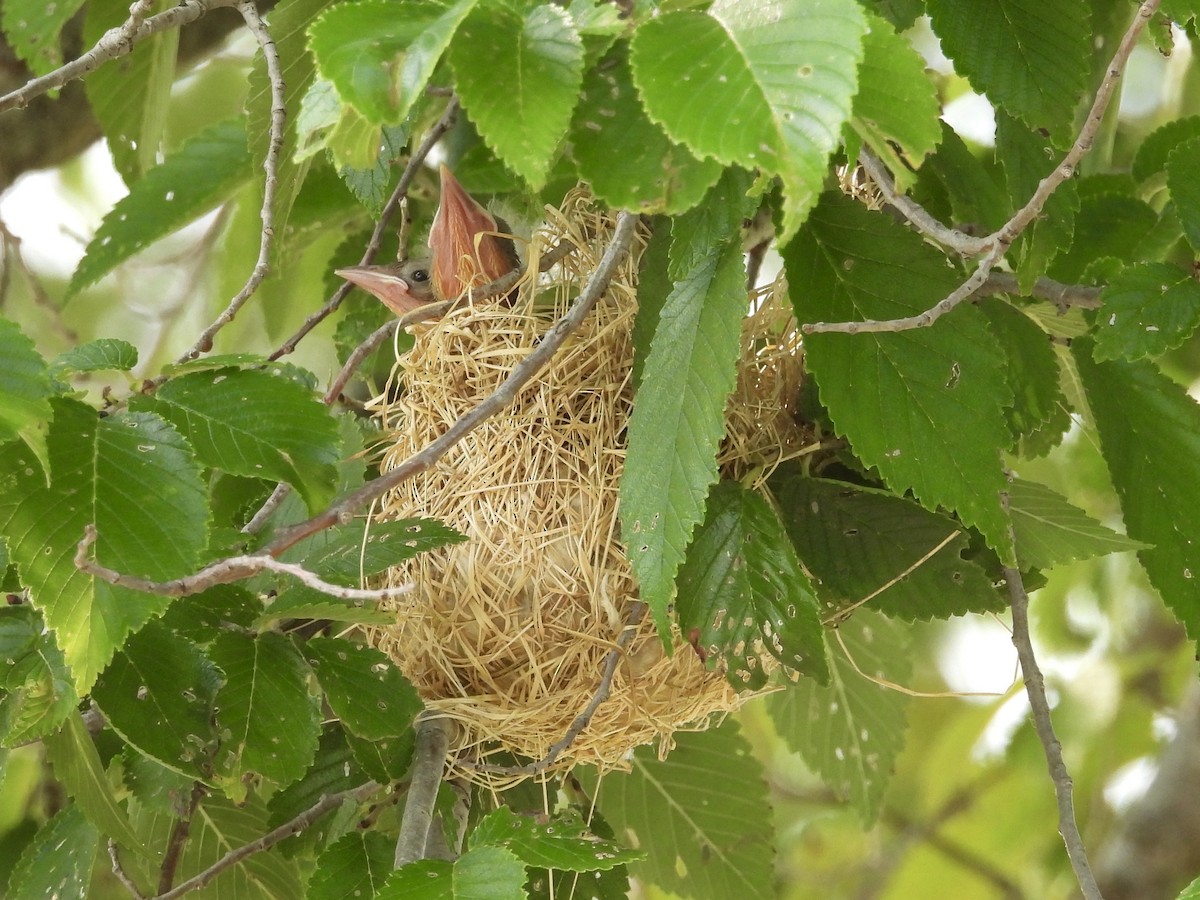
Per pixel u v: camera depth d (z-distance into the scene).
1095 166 4.46
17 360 2.38
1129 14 4.12
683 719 3.74
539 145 2.26
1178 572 3.40
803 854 7.31
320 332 6.27
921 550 3.59
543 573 3.58
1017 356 3.77
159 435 2.56
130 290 7.37
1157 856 6.02
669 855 4.57
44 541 2.45
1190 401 3.39
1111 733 6.36
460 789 3.70
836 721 4.83
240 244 5.68
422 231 4.81
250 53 6.63
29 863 3.63
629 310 3.69
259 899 4.22
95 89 4.64
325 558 3.34
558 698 3.56
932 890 6.60
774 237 4.02
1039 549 3.70
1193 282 3.04
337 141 2.37
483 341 3.74
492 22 2.32
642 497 2.92
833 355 2.98
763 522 3.34
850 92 2.11
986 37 3.01
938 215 3.64
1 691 2.98
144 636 3.11
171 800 3.67
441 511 3.70
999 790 6.54
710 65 2.18
